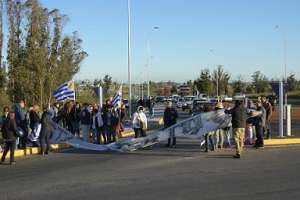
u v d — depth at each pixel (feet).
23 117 68.33
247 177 44.37
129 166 53.26
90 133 83.92
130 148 70.18
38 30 167.43
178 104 237.45
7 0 163.32
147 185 41.19
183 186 40.34
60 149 74.08
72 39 185.37
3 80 161.79
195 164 53.72
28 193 38.88
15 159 62.75
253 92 378.12
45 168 53.52
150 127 124.26
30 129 71.67
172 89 458.91
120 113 93.50
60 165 55.77
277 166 51.24
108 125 81.82
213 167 51.19
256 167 50.70
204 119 68.33
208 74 355.97
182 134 71.15
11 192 39.50
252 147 70.44
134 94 365.61
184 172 48.03
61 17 178.60
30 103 163.53
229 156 60.49
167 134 72.13
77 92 200.13
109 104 83.51
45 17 171.12
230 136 72.84
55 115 84.79
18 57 165.99
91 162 57.77
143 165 53.78
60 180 44.88
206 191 37.93
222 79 354.95
